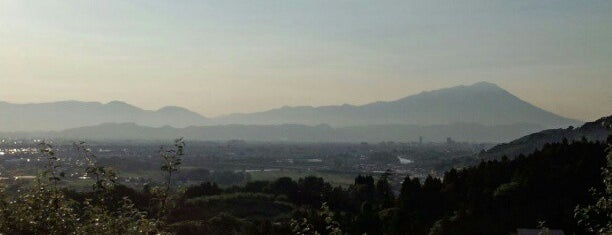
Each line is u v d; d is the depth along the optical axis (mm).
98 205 8914
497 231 40156
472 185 49531
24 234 8320
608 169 12125
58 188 8789
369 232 41469
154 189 9656
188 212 43750
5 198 8422
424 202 49500
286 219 44594
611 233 11781
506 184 45531
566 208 40062
